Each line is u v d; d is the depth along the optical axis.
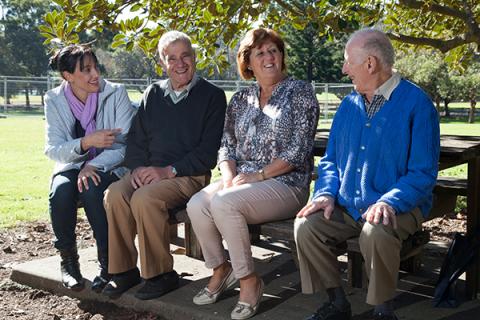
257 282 3.46
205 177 4.03
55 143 4.07
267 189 3.47
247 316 3.38
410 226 3.08
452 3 5.67
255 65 3.65
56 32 4.40
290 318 3.37
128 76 64.00
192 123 3.97
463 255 3.54
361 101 3.26
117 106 4.19
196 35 5.27
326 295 3.72
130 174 3.98
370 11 4.75
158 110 4.04
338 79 44.81
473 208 3.58
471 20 4.98
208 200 3.56
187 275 4.16
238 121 3.77
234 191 3.40
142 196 3.67
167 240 3.80
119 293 3.86
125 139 4.20
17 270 4.43
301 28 5.08
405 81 3.20
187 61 3.93
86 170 3.95
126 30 4.79
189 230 4.58
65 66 3.99
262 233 3.47
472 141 4.17
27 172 10.35
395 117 3.12
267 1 4.65
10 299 4.18
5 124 24.20
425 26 6.24
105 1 4.44
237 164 3.81
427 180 3.04
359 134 3.21
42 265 4.47
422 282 3.94
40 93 33.78
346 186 3.23
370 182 3.16
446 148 3.56
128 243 3.85
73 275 4.05
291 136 3.58
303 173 3.66
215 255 3.58
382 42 3.14
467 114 39.84
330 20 4.51
